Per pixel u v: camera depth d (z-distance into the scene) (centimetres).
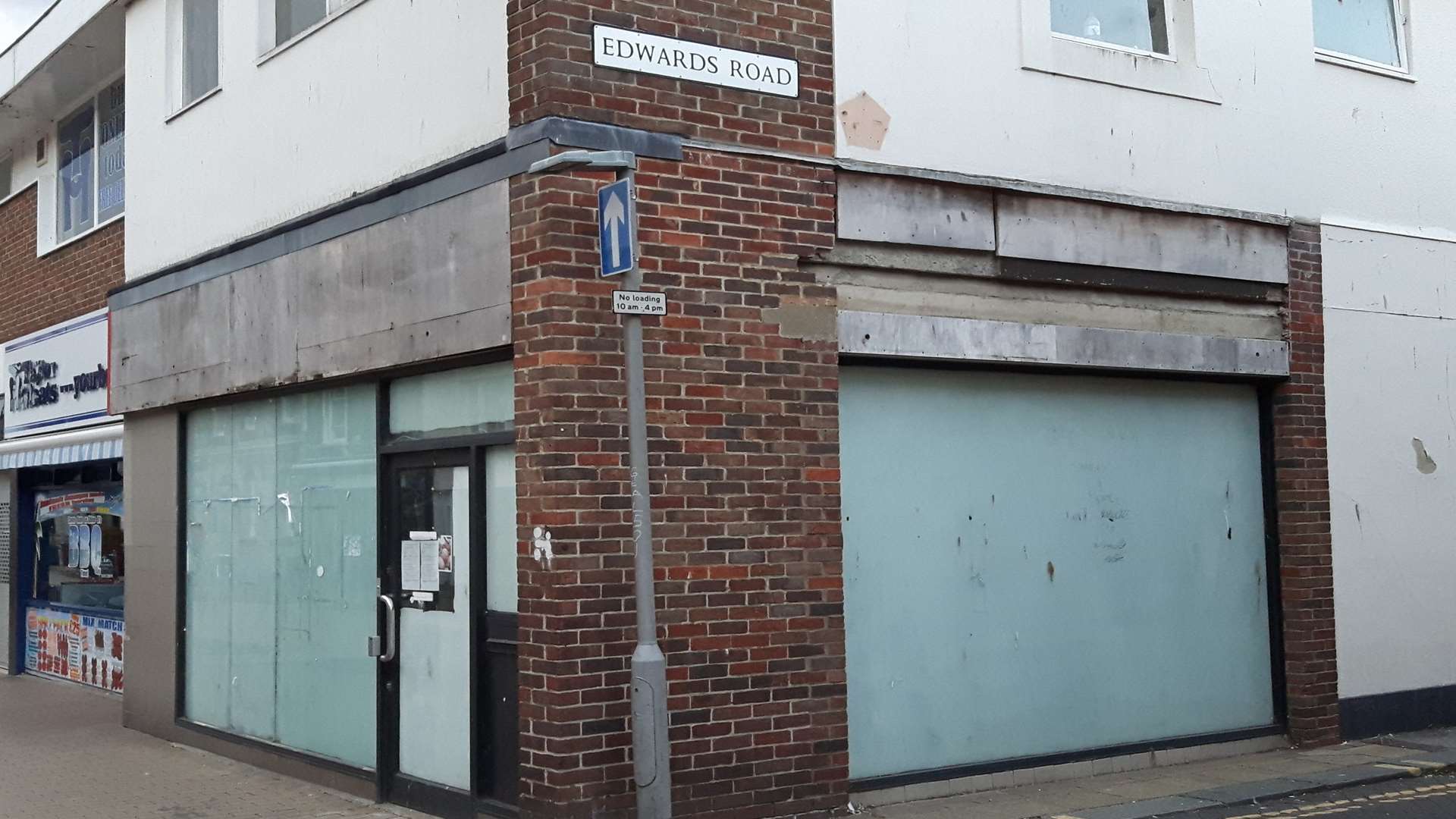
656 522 746
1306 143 1085
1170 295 1000
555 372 721
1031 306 923
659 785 683
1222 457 1045
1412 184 1159
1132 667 974
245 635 1064
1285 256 1062
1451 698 1134
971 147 890
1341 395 1089
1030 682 921
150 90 1199
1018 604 921
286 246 968
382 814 855
